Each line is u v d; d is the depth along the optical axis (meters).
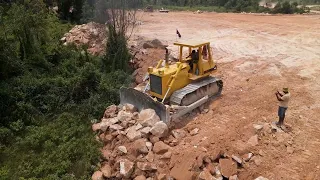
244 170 8.82
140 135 9.99
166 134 10.15
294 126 10.73
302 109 11.97
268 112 11.76
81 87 13.54
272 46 21.27
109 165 9.56
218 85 13.23
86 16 29.80
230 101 12.75
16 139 10.99
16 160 10.25
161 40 23.31
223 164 8.79
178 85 11.55
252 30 26.91
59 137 11.11
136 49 19.17
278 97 10.42
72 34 21.27
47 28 19.27
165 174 8.78
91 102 12.84
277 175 8.51
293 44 21.58
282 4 39.78
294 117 11.33
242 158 9.17
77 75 14.31
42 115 12.46
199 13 39.84
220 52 20.31
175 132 10.38
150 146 9.63
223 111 11.88
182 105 11.23
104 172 9.21
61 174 9.50
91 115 12.44
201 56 11.97
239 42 22.75
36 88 13.21
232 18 34.19
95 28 20.88
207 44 12.19
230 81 15.14
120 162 9.21
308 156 9.17
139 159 9.34
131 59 17.69
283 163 8.94
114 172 9.25
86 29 21.42
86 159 9.88
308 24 28.44
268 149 9.49
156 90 11.50
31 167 9.80
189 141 10.01
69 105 12.85
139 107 11.39
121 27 16.92
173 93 11.36
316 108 12.03
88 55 16.86
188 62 12.16
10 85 12.97
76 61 16.08
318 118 11.25
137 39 22.03
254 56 19.06
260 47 21.16
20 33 15.47
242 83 14.83
